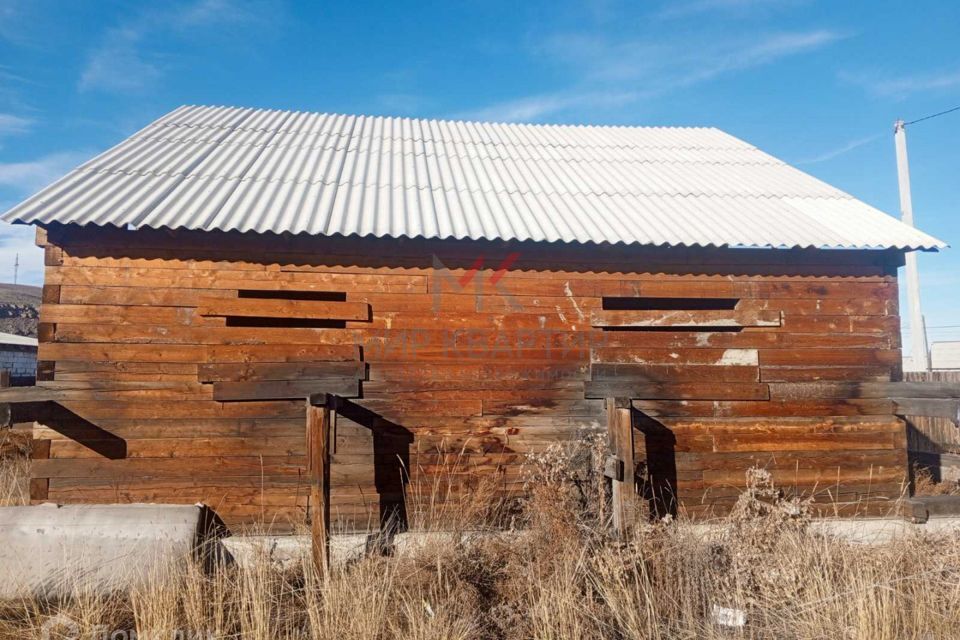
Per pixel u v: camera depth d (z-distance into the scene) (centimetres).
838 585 551
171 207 716
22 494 789
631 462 633
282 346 720
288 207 755
